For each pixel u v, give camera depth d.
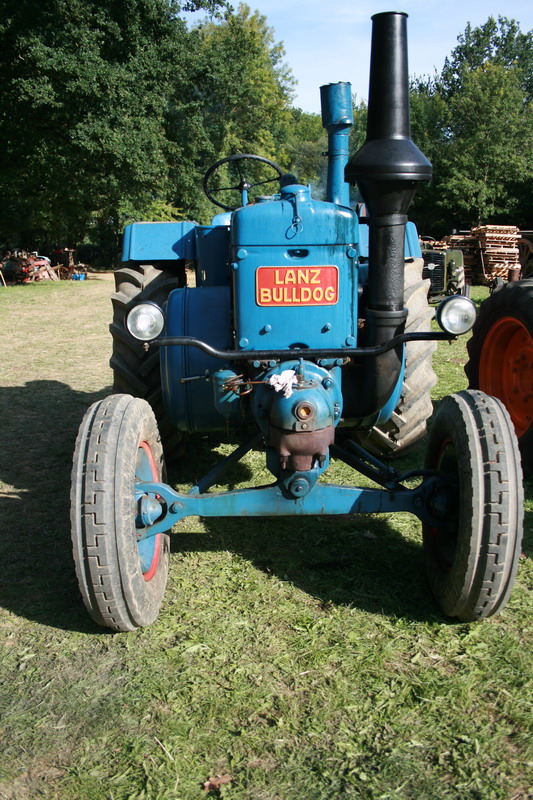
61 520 4.14
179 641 2.90
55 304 16.91
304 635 2.92
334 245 2.96
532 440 4.64
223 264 4.29
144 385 4.43
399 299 2.99
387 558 3.62
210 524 4.09
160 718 2.46
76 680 2.67
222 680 2.65
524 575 3.40
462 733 2.36
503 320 4.93
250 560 3.61
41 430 5.94
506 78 36.81
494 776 2.18
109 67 19.39
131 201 24.19
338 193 3.76
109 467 2.69
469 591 2.76
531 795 2.10
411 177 2.80
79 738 2.37
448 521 2.98
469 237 21.11
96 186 22.84
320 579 3.39
